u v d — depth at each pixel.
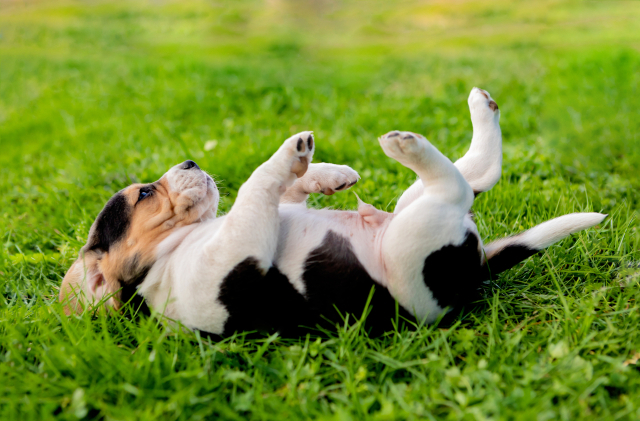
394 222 1.28
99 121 2.37
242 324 1.29
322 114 2.19
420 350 1.27
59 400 1.24
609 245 1.41
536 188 1.57
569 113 1.94
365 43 4.80
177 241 1.34
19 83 3.29
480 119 1.38
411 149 1.26
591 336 1.26
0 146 2.30
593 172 1.62
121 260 1.34
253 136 1.92
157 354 1.26
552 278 1.34
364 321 1.28
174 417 1.22
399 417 1.21
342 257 1.29
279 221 1.30
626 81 2.26
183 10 6.63
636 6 4.67
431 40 4.59
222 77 2.99
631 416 1.20
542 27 4.41
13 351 1.28
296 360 1.27
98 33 5.49
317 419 1.20
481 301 1.33
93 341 1.28
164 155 1.80
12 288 1.45
